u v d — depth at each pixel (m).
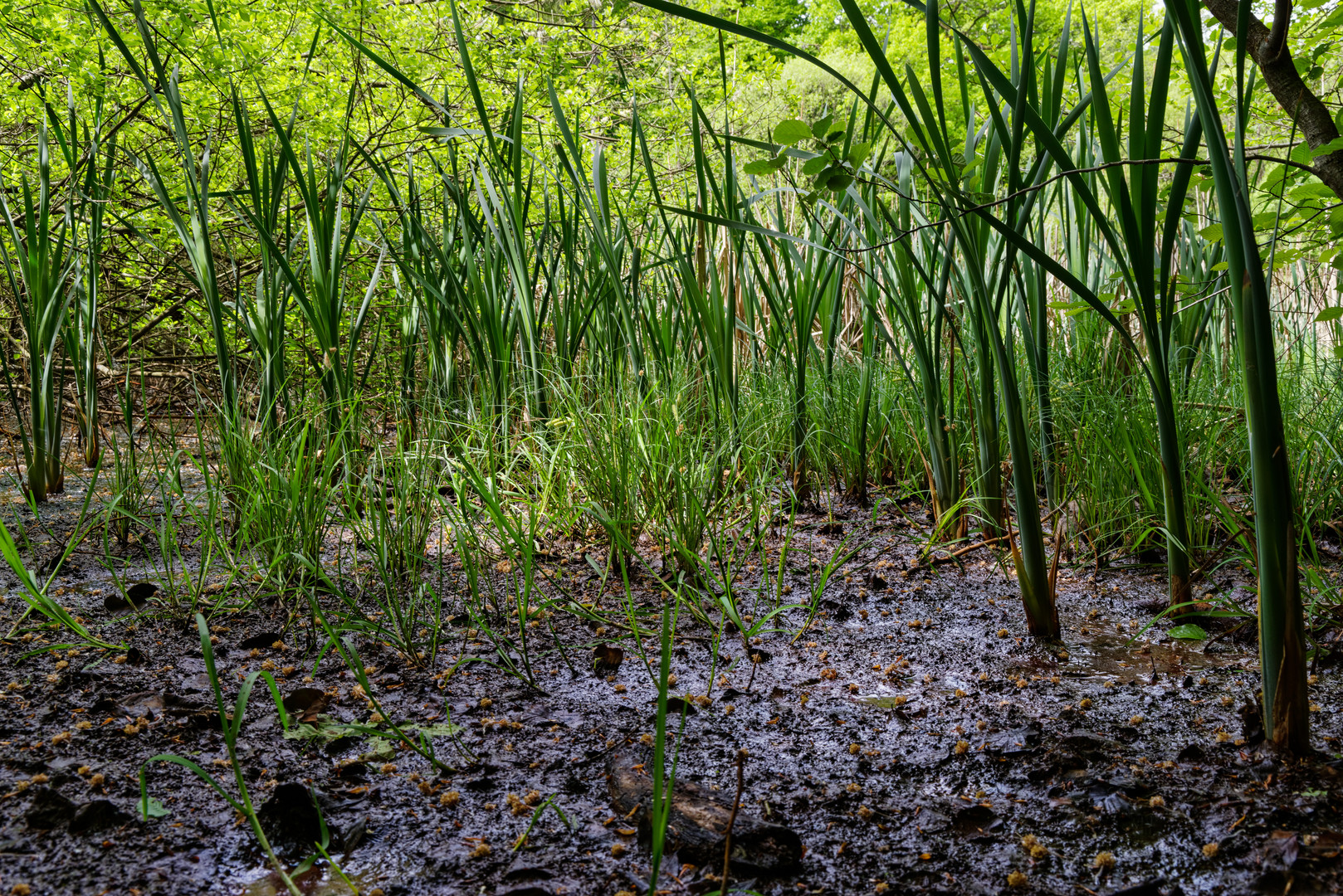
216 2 4.14
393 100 5.09
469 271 3.16
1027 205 1.72
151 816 1.09
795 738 1.33
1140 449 2.23
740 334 3.92
